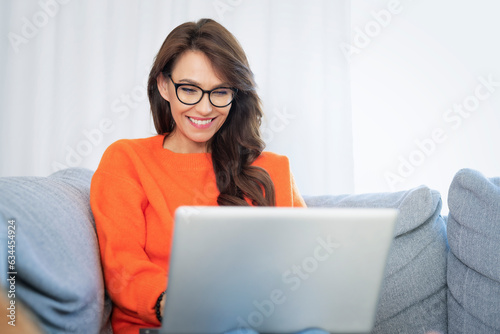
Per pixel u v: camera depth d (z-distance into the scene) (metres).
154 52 2.78
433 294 1.70
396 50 2.77
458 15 2.74
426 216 1.73
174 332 0.94
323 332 0.97
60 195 1.33
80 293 1.06
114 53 2.79
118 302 1.31
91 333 1.13
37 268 0.99
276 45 2.76
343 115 2.72
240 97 1.66
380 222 0.94
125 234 1.44
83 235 1.27
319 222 0.91
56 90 2.79
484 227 1.58
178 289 0.90
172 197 1.57
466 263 1.62
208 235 0.88
